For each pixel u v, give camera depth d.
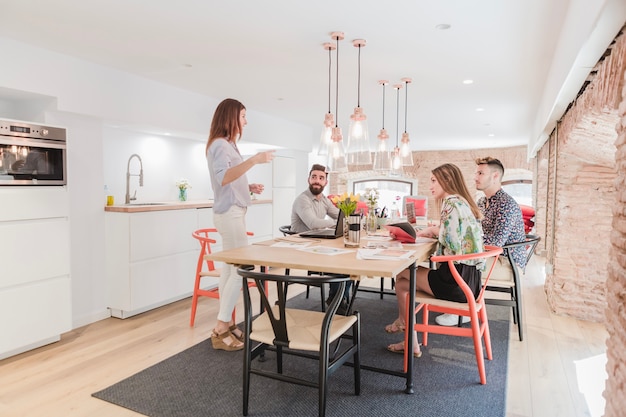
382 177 12.09
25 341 2.84
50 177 2.97
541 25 2.69
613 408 1.49
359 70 3.71
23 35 2.86
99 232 3.62
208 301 4.14
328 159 3.39
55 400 2.24
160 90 4.10
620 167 1.53
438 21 2.64
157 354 2.85
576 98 3.08
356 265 1.94
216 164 2.70
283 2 2.38
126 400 2.22
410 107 5.40
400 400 2.23
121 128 4.36
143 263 3.67
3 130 2.67
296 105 5.24
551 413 2.14
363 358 2.78
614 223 1.57
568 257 3.75
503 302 3.15
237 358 2.77
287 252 2.31
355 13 2.53
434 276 2.51
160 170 5.00
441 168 2.75
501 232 3.12
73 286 3.42
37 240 2.90
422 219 4.53
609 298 1.61
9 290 2.76
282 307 1.86
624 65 1.63
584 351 2.95
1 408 2.16
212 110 4.77
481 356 2.40
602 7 1.60
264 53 3.25
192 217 4.18
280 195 5.97
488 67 3.64
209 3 2.39
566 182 3.76
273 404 2.18
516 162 10.09
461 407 2.16
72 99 3.31
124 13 2.52
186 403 2.19
